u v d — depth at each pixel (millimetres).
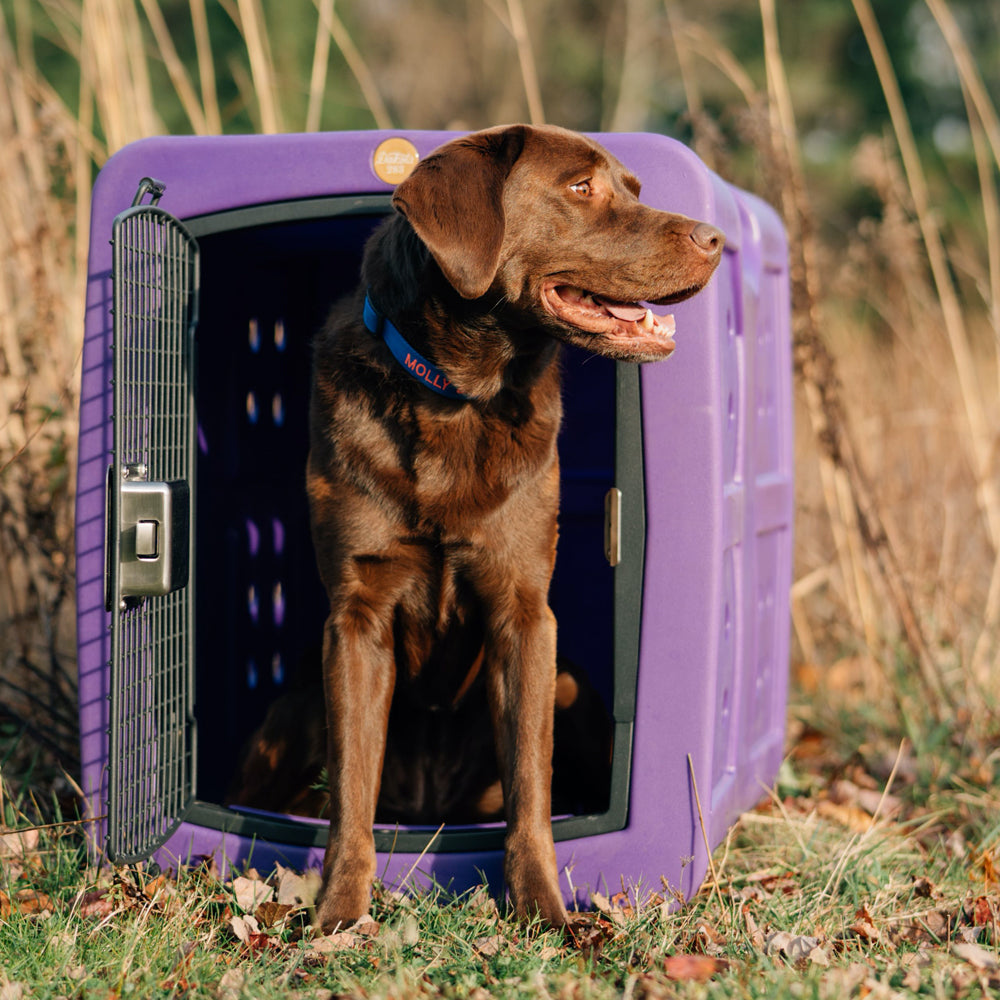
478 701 3463
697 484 3002
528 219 2900
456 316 2863
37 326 4219
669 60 17688
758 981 2395
